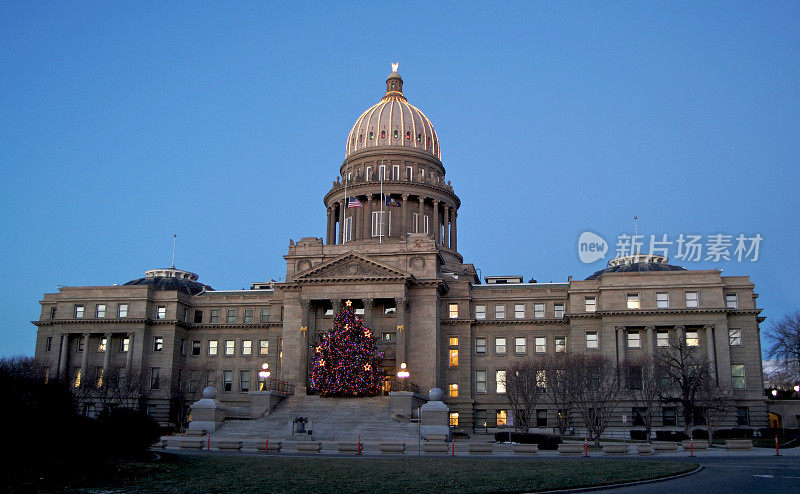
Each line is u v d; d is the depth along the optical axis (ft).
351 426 257.14
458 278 392.88
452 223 424.05
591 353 322.75
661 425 300.40
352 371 289.33
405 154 422.41
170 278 423.23
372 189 406.21
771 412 310.65
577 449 193.47
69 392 125.59
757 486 110.42
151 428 144.05
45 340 376.68
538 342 344.28
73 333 370.32
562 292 347.56
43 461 113.60
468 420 331.57
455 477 120.88
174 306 371.15
